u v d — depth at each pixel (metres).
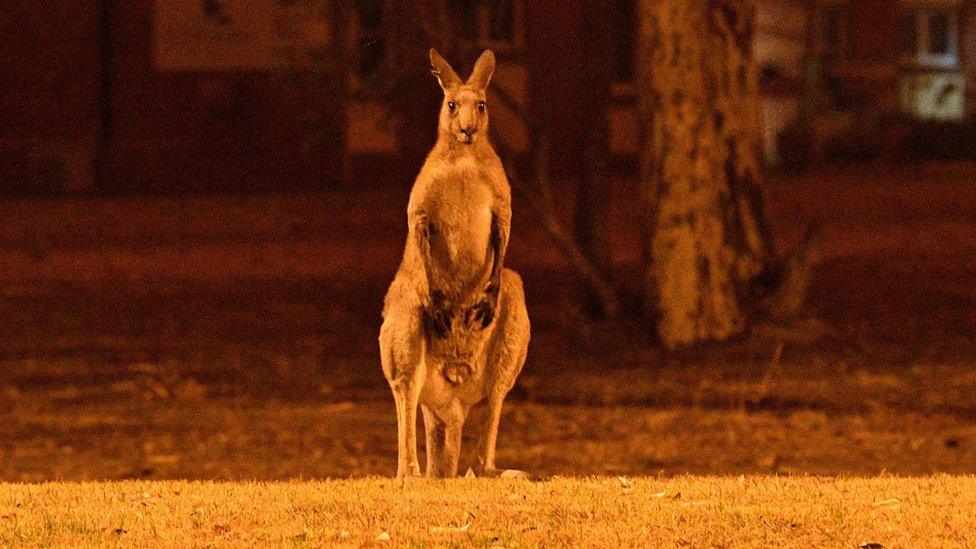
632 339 19.39
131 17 36.09
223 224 29.98
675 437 15.25
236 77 35.84
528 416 16.38
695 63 18.94
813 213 30.80
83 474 14.15
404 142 35.62
